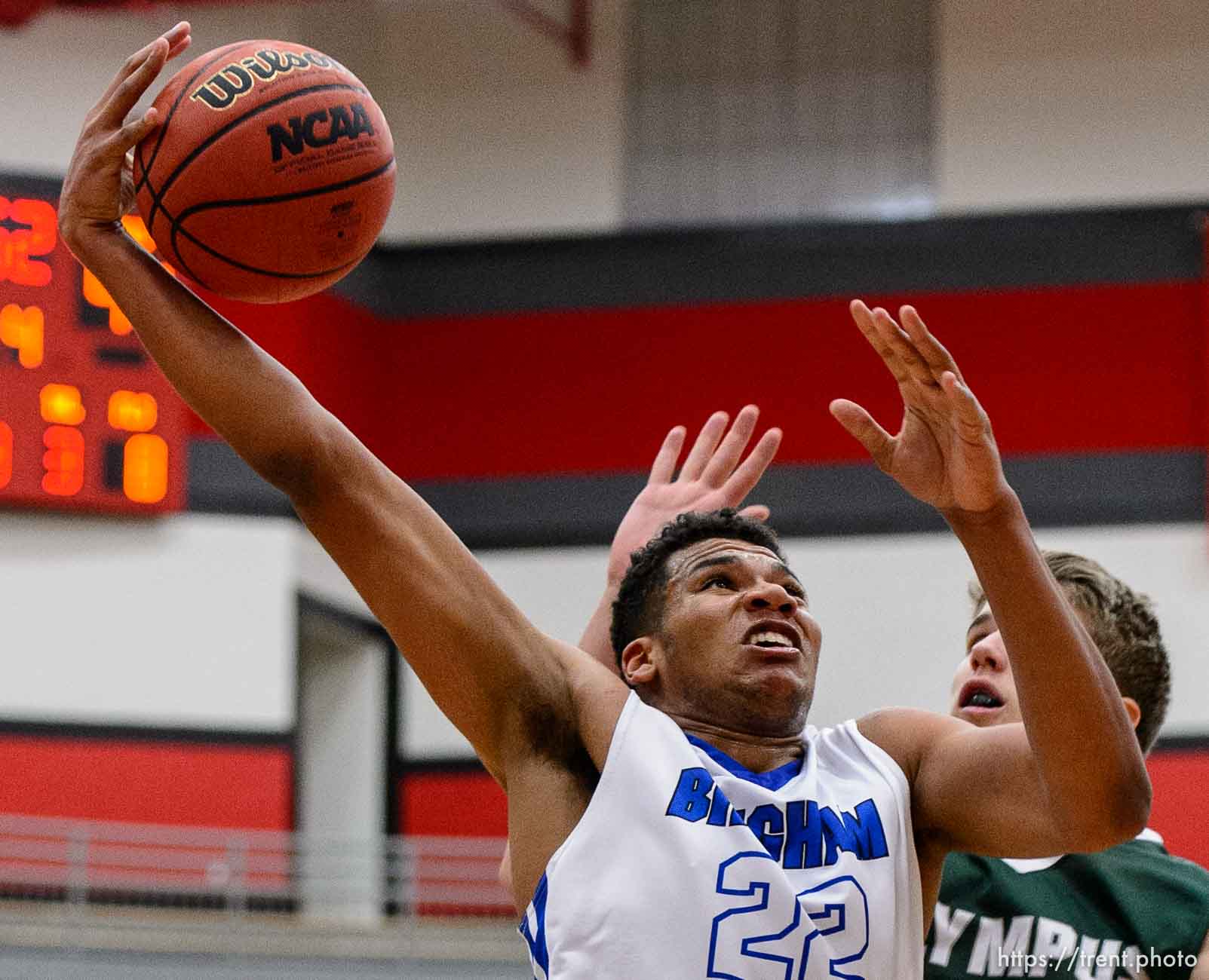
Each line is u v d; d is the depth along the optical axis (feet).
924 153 58.65
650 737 10.41
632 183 60.44
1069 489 55.62
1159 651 13.97
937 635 55.21
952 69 58.80
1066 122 57.98
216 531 53.26
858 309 9.71
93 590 51.80
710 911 9.75
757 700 10.53
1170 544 54.65
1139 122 57.62
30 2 52.44
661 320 59.36
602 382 59.41
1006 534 9.66
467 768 57.88
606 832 10.13
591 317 59.88
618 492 58.54
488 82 61.82
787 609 10.82
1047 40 58.49
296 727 53.62
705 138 60.23
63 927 43.45
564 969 9.83
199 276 11.84
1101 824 9.59
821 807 10.21
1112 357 56.39
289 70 11.61
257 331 55.57
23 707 50.83
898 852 10.21
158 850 50.80
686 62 60.75
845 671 55.47
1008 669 13.66
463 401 60.13
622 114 60.75
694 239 59.52
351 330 59.16
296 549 55.72
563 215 60.64
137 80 11.45
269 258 11.68
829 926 9.84
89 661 51.55
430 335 60.75
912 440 9.99
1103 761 9.50
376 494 11.05
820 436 57.41
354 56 59.88
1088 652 9.65
